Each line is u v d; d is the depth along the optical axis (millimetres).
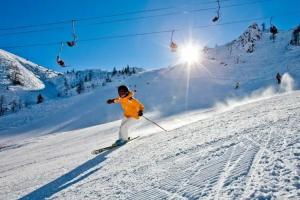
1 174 9797
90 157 8383
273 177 3264
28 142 29766
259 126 6648
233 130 6902
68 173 6660
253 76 80000
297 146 4234
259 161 3961
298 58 93875
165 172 4645
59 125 61531
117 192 4254
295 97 13023
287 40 137000
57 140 23391
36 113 86125
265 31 173250
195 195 3344
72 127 55750
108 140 13289
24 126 70875
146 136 10023
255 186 3137
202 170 4219
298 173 3209
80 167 7066
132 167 5641
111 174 5527
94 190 4684
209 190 3375
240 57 123000
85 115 62344
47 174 7195
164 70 112438
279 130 5711
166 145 7133
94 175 5824
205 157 4926
